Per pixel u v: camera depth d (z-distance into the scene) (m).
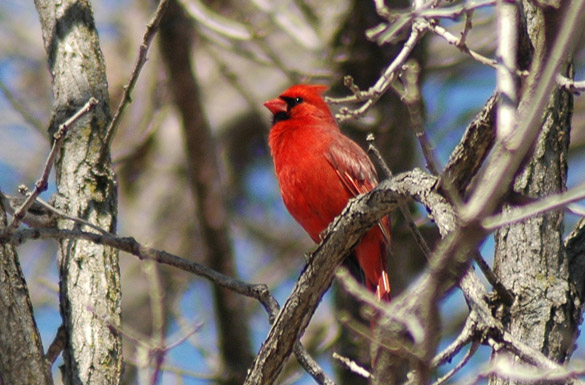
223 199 14.22
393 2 14.16
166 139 17.62
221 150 18.17
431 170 7.04
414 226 7.29
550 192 8.43
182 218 17.05
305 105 11.74
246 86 18.48
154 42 15.98
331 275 7.80
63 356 8.20
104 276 8.52
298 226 17.95
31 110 18.17
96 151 9.14
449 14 7.21
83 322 8.23
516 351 5.75
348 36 14.38
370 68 14.23
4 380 7.20
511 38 6.13
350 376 12.82
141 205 17.11
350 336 12.91
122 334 7.93
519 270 8.29
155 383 6.96
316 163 11.00
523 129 4.65
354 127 13.83
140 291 15.66
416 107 6.91
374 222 7.62
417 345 5.29
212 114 18.33
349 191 11.04
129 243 7.91
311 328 15.07
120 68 18.11
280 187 11.45
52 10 9.88
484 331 6.04
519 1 6.44
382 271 10.79
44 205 7.67
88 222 7.93
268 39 18.33
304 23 15.98
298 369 12.65
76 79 9.50
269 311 8.26
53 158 7.21
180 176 17.31
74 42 9.69
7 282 7.42
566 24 4.57
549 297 8.12
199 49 18.89
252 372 7.99
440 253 4.96
